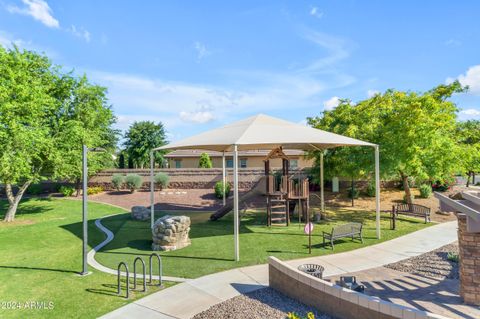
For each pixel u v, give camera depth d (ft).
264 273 31.22
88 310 23.81
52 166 67.56
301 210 60.64
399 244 40.55
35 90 59.41
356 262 33.65
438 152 52.11
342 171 64.64
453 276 28.86
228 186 85.35
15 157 55.26
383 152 53.93
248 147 57.47
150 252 39.63
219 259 35.81
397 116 51.96
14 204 64.90
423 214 54.49
